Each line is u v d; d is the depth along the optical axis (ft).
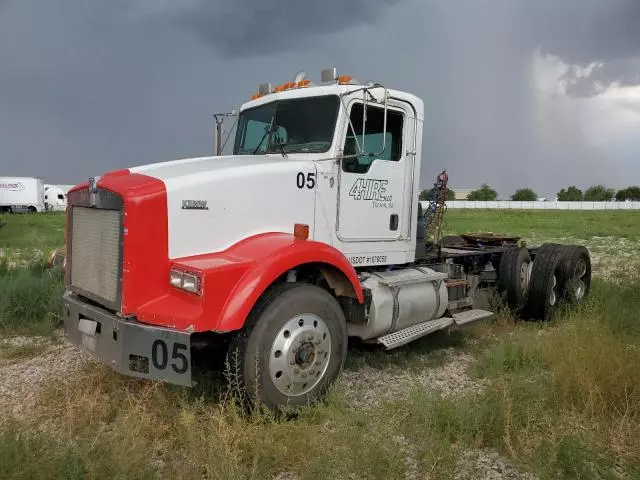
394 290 18.15
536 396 14.58
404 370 18.51
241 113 20.35
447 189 24.26
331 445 12.14
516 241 29.30
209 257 14.14
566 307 26.09
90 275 14.97
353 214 17.95
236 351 13.62
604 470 11.64
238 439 12.16
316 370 14.64
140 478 10.91
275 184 15.90
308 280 16.30
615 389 14.69
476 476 11.64
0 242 59.82
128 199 13.29
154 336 12.89
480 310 23.27
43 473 10.50
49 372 17.67
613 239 71.97
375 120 18.40
